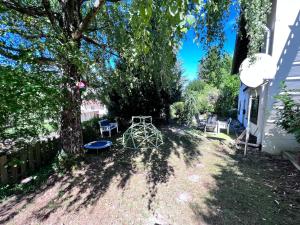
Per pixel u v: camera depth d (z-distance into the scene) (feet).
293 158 17.03
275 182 13.52
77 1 15.60
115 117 33.04
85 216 10.27
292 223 9.33
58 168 15.96
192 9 5.69
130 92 26.55
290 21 18.29
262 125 20.63
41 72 12.77
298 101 18.63
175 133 30.09
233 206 10.78
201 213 10.21
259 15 14.56
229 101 50.93
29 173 15.49
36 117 13.19
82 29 14.78
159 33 10.55
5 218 10.27
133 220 9.84
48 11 14.14
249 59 16.92
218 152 20.63
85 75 16.62
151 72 20.58
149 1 4.48
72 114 16.25
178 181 13.97
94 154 20.24
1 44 11.66
